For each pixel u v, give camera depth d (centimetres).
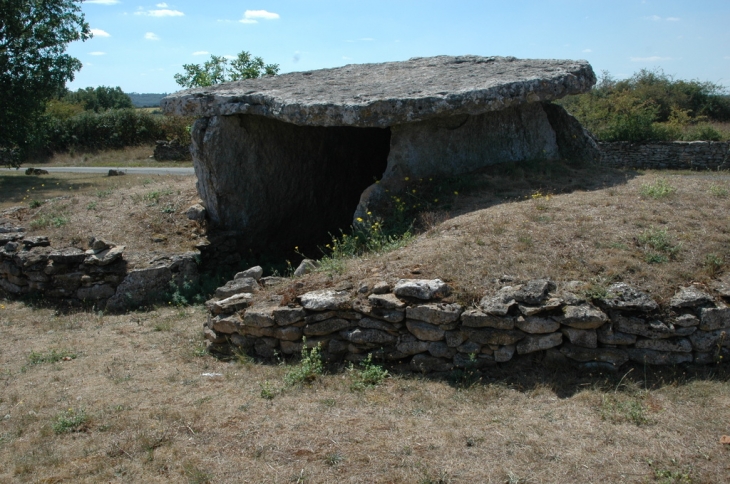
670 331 414
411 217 705
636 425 359
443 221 641
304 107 713
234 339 497
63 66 2111
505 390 405
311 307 464
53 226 827
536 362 429
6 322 648
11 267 748
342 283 498
